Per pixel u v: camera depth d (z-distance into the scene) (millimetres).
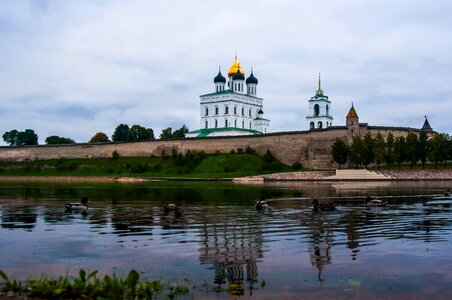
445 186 82812
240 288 16469
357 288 16453
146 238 25453
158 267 19172
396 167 134000
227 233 27016
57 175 156875
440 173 117188
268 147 153500
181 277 17766
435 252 21703
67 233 27188
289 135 150625
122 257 20906
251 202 48062
